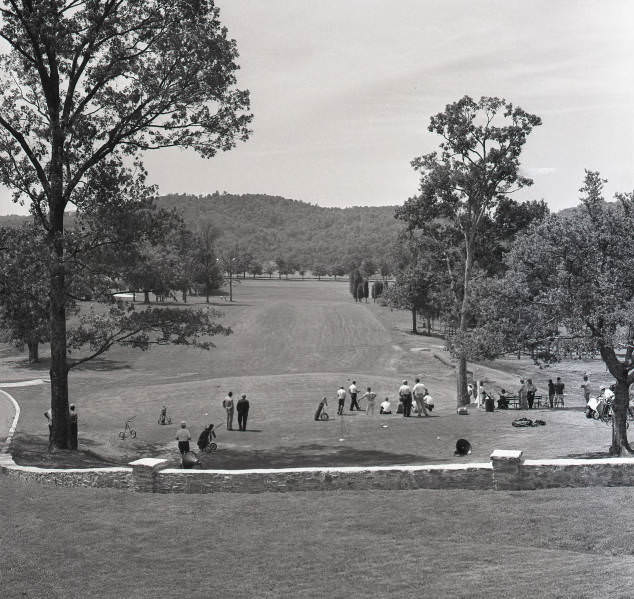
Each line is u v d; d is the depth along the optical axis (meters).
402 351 81.69
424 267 57.50
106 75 29.09
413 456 28.34
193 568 12.95
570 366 74.12
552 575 11.36
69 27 27.44
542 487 15.50
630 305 22.03
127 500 17.14
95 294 30.81
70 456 28.03
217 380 60.00
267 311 121.81
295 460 29.56
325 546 13.41
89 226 30.86
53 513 16.47
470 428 33.59
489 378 65.19
